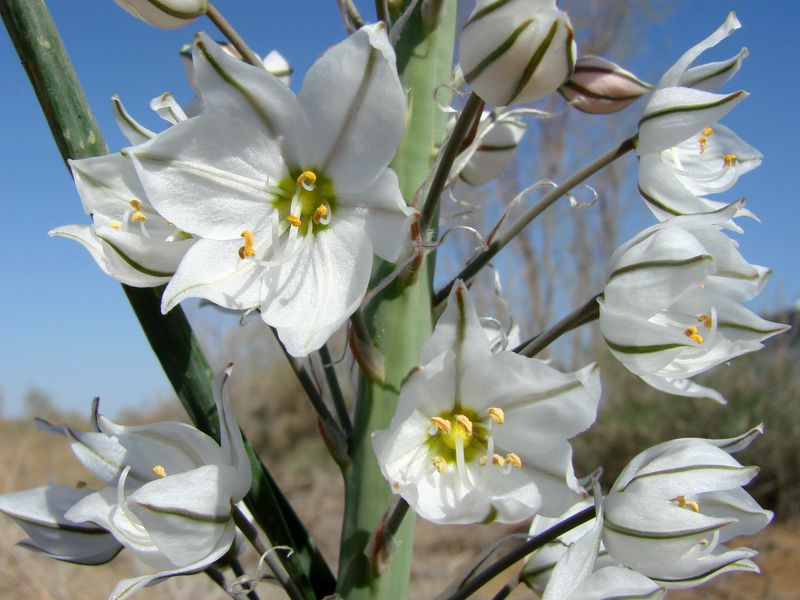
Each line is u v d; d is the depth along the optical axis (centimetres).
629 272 12
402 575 12
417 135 13
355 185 11
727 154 16
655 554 12
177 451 12
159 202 11
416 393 11
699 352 13
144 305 12
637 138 14
